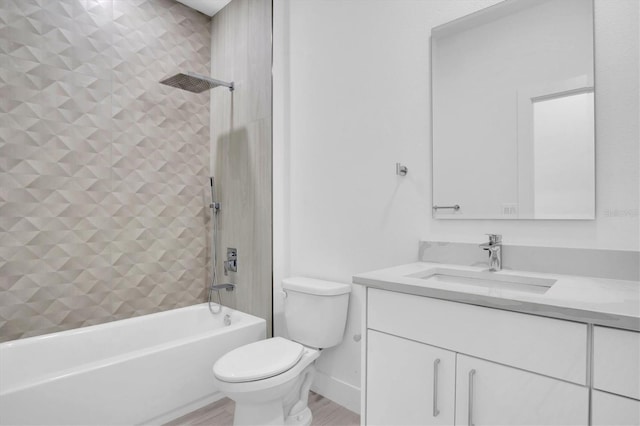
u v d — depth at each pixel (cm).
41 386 142
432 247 163
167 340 235
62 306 210
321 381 211
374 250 188
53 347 190
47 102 204
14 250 193
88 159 220
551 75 132
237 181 253
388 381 120
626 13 118
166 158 256
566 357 85
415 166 171
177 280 261
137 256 242
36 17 201
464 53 155
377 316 123
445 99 161
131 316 238
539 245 135
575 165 127
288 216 233
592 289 102
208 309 256
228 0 260
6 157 191
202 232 273
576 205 127
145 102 246
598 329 80
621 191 119
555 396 86
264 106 232
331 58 208
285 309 204
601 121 122
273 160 243
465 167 155
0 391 135
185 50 267
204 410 193
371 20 189
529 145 138
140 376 170
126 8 238
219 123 267
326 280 210
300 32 226
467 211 154
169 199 258
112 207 230
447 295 103
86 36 220
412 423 114
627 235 118
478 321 99
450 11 161
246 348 173
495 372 96
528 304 89
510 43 143
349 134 199
